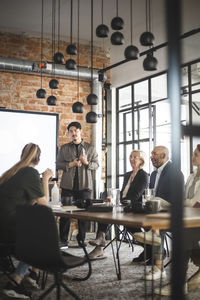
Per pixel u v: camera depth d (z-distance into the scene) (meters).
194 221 2.13
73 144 5.71
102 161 7.03
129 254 5.04
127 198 4.42
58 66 6.48
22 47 6.63
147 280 3.53
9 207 2.78
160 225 2.08
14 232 2.78
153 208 2.75
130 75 6.70
